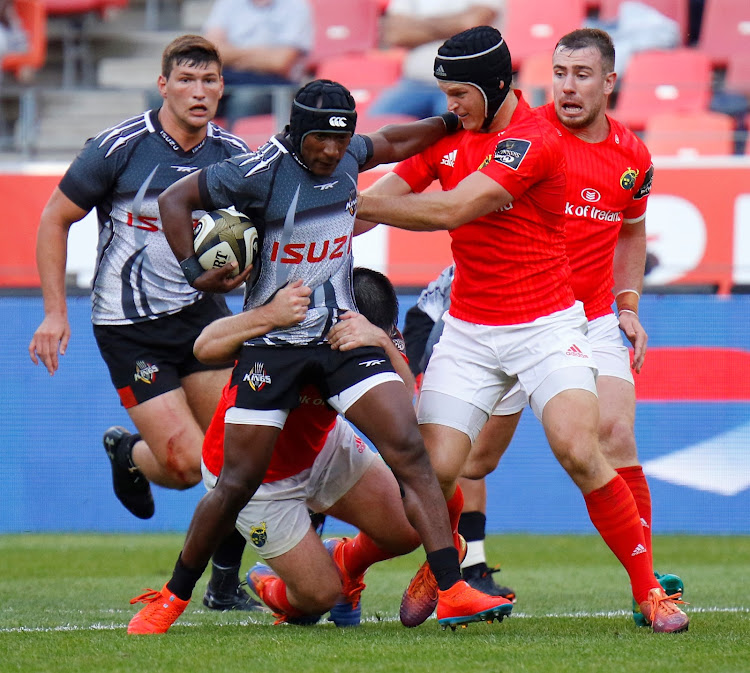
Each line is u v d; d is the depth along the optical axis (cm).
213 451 1612
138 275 2073
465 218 1542
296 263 1505
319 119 1417
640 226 1938
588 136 1816
